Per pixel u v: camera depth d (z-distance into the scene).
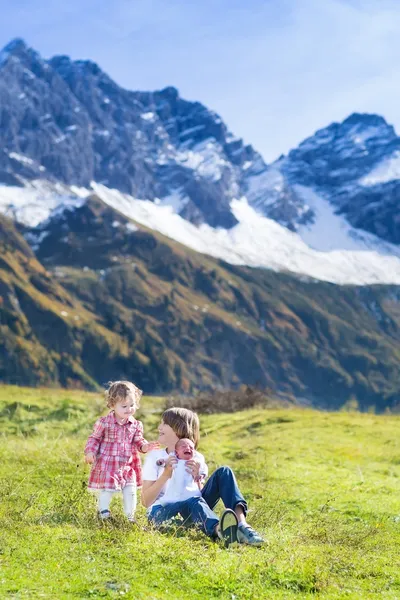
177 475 9.88
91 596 6.75
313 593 7.48
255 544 8.88
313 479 16.17
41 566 7.54
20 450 17.75
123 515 9.70
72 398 32.56
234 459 19.67
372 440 24.88
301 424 29.02
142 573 7.56
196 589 7.26
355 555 9.08
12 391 34.38
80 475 14.52
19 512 10.20
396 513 12.55
